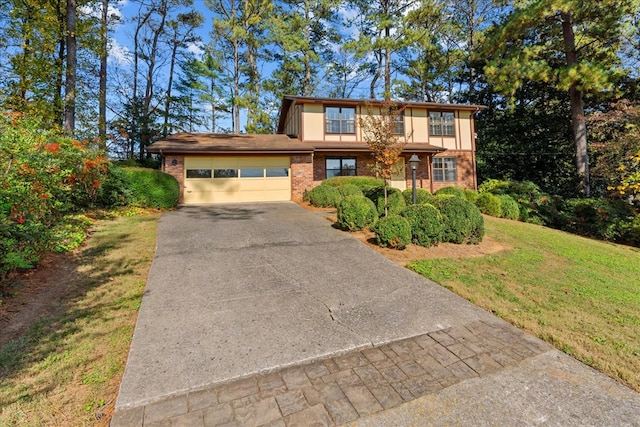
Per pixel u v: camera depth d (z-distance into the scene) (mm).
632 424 2088
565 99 16953
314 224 8086
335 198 10766
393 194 8609
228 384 2387
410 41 18859
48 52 12195
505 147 19422
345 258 5527
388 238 6074
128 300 3719
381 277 4734
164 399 2217
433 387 2408
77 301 3639
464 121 16703
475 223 6938
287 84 22922
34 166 5145
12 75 11969
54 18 11820
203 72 23500
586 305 4039
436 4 19062
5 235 3887
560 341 3100
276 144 13273
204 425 2008
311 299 3908
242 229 7402
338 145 13914
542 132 18391
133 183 9453
